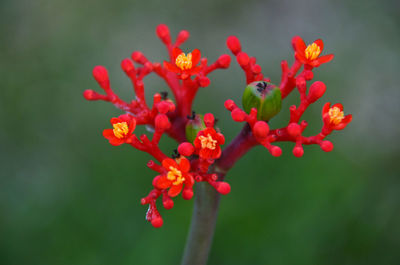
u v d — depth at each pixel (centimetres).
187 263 40
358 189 54
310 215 53
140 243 53
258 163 58
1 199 57
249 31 89
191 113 40
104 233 54
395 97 74
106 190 58
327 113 37
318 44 38
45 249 53
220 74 77
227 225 53
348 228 52
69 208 56
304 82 37
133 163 59
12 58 73
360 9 86
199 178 37
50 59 74
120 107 39
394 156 62
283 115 63
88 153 64
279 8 93
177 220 54
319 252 52
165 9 89
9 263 52
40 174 62
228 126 65
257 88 38
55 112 69
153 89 74
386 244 52
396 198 54
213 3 91
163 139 61
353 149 65
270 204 54
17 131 66
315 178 55
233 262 52
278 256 51
